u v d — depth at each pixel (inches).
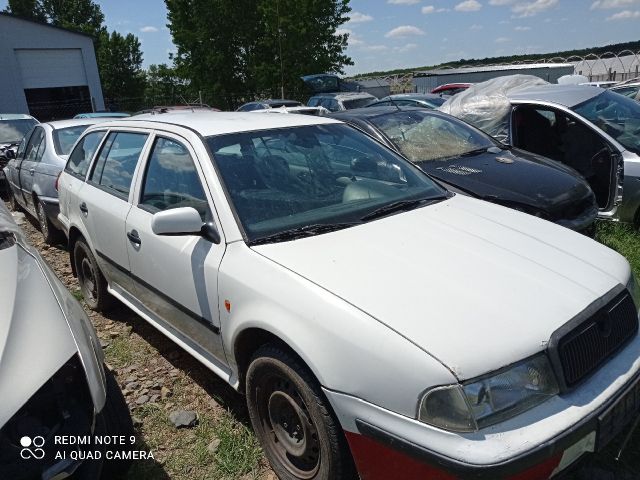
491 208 128.5
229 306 103.7
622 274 100.0
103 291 175.0
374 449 79.7
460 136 233.6
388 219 115.0
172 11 1275.8
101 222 154.2
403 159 146.4
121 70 1975.9
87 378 86.2
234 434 116.6
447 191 137.9
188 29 1275.8
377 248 101.2
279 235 106.3
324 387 84.1
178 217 106.9
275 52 1213.7
